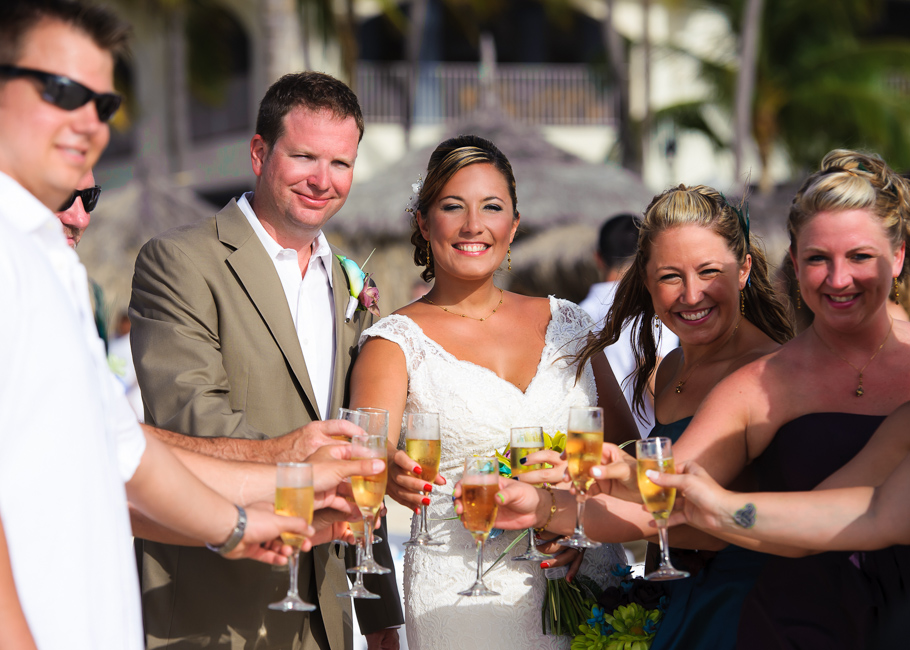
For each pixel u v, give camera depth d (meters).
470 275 3.09
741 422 2.56
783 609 2.41
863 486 2.29
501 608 2.89
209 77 19.81
